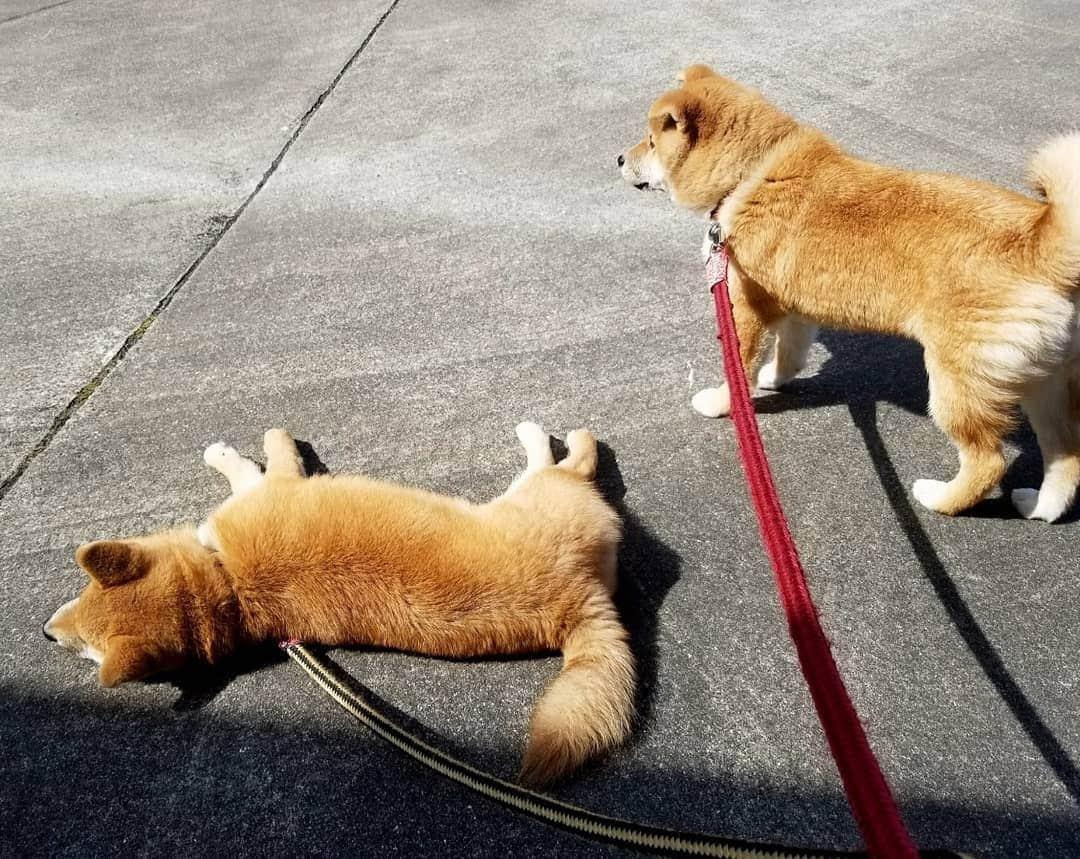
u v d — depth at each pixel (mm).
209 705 986
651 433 1261
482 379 1352
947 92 1963
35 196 1792
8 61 2389
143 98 2150
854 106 1926
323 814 899
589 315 1457
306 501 1023
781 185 1139
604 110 1988
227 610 979
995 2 2396
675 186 1264
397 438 1267
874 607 1038
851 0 2469
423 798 906
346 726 966
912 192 1057
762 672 985
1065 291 958
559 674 966
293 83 2182
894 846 568
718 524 1140
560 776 884
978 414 1038
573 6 2531
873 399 1302
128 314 1490
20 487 1208
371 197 1752
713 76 1248
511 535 985
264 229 1682
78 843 885
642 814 883
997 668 973
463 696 981
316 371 1373
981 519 1128
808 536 1120
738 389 915
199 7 2713
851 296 1098
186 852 877
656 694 971
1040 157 957
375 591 966
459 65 2229
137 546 979
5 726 971
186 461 1236
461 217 1689
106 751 951
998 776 890
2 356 1414
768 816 877
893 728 931
